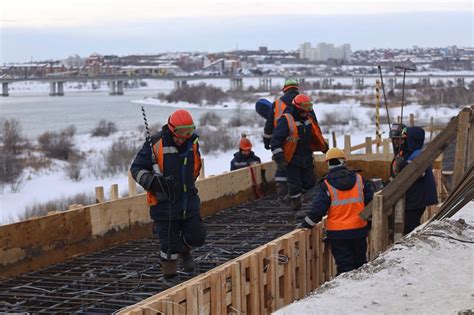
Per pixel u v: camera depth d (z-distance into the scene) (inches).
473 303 226.2
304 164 396.8
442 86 3472.0
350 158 584.7
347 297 233.3
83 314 266.8
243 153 561.0
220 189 473.7
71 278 325.1
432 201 359.9
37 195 1045.2
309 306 225.6
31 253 340.8
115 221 388.5
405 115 2356.1
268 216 450.9
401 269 257.6
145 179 270.1
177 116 266.5
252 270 260.1
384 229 323.6
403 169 335.6
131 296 283.1
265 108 451.5
